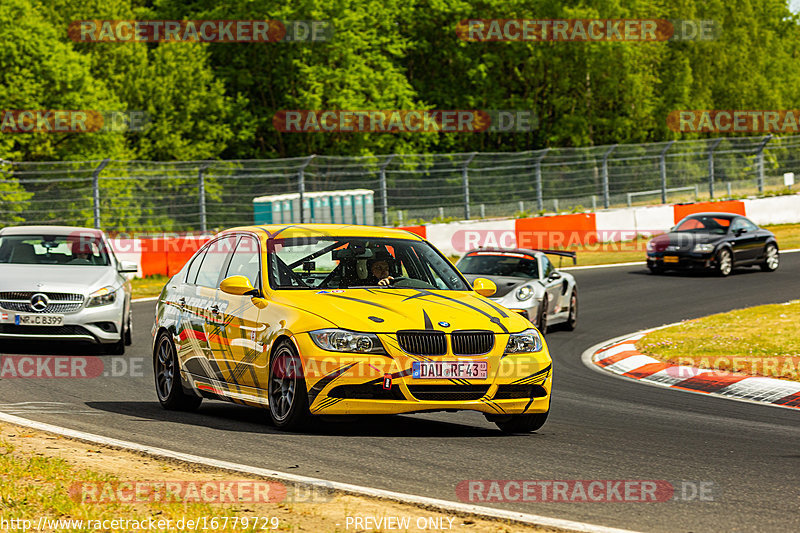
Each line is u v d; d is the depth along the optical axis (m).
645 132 163.88
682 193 105.38
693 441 19.27
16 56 102.38
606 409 23.98
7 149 100.75
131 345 35.41
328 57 129.38
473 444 18.05
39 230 35.34
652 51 164.75
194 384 21.67
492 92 152.75
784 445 19.00
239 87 131.25
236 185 87.31
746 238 67.69
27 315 30.81
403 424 20.30
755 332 35.59
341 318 18.25
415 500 13.41
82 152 106.50
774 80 196.88
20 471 14.53
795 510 13.59
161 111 123.00
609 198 99.56
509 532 12.05
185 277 23.25
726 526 12.70
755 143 107.19
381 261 20.72
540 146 157.12
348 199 91.88
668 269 67.12
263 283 20.00
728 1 192.12
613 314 48.56
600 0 153.75
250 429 19.09
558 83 156.25
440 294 20.05
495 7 151.00
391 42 141.88
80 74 106.19
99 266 33.84
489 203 94.06
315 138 129.25
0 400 22.27
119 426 19.34
